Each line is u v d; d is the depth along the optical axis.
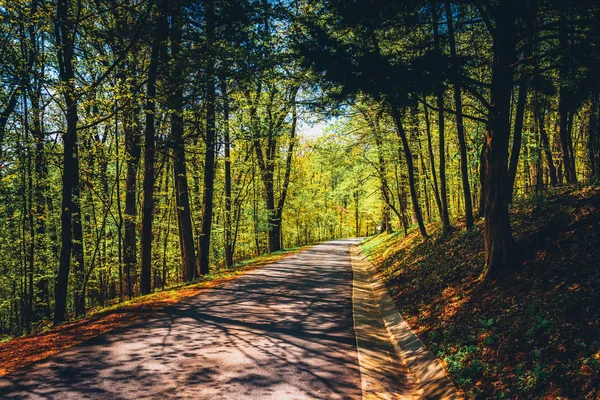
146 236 12.65
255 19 11.69
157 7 10.87
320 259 22.19
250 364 5.55
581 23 6.25
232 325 7.69
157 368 5.36
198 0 11.04
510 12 6.63
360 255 25.73
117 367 5.39
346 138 19.89
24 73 10.60
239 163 24.73
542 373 4.10
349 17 7.32
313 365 5.57
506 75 7.41
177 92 12.77
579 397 3.60
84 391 4.59
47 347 6.38
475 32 10.92
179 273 29.48
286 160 29.75
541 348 4.60
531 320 5.30
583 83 7.33
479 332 5.84
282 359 5.79
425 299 8.88
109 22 11.56
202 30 12.12
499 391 4.26
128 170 17.06
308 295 11.02
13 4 9.02
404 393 4.96
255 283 13.03
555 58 7.57
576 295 5.20
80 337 6.93
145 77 11.56
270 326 7.66
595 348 4.07
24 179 13.77
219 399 4.39
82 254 15.86
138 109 12.76
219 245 30.20
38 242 15.51
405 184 23.45
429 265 11.38
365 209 36.62
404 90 6.84
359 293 11.71
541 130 14.54
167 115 13.66
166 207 21.17
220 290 11.68
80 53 12.93
